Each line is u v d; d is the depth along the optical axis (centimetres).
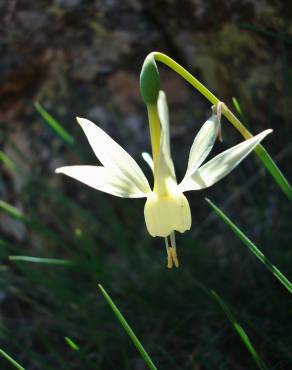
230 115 20
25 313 33
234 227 20
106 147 20
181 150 36
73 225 36
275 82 31
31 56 36
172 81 36
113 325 29
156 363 27
